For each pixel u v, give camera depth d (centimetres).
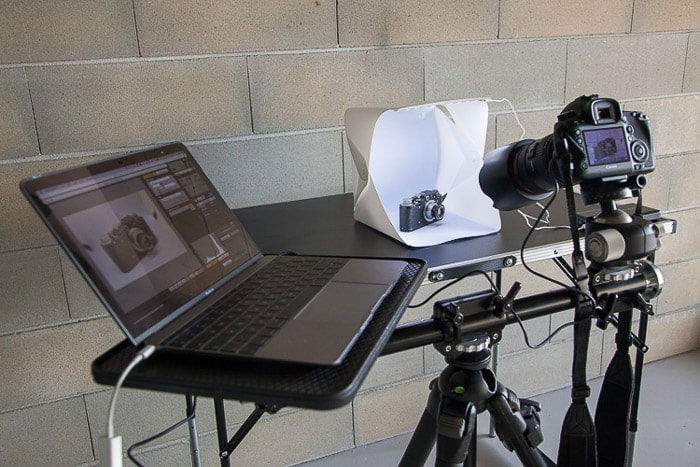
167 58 111
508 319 80
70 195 56
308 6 119
